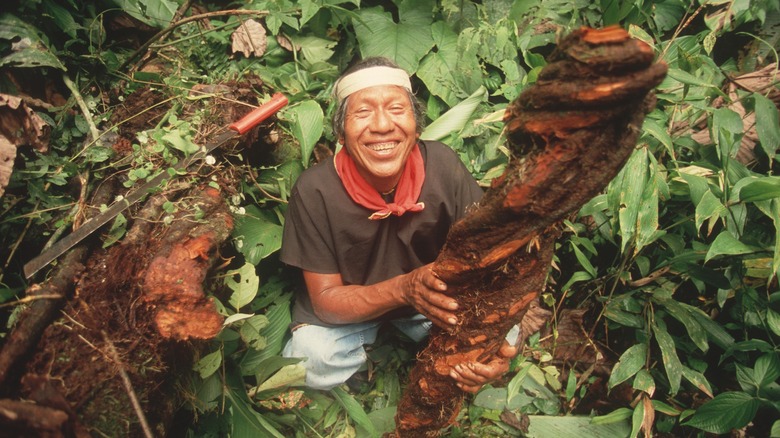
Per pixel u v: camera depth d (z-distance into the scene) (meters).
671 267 2.16
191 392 1.67
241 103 2.01
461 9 2.64
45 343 1.31
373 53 2.52
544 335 2.38
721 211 1.92
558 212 1.07
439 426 1.84
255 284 1.78
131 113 2.00
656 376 2.20
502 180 1.12
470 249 1.24
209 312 1.41
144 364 1.36
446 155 1.86
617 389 2.28
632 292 2.21
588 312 2.41
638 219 1.96
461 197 1.86
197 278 1.43
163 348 1.40
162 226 1.57
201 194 1.69
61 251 1.47
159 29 2.39
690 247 2.31
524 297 1.34
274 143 2.18
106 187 1.74
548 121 0.96
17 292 1.52
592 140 0.95
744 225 2.12
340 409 2.12
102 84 2.12
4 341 1.40
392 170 1.69
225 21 2.56
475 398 2.12
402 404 1.85
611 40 0.84
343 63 2.69
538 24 2.62
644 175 1.95
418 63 2.53
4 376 1.24
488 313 1.38
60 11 2.03
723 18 2.41
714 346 2.32
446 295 1.45
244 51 2.47
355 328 2.00
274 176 2.22
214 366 1.68
